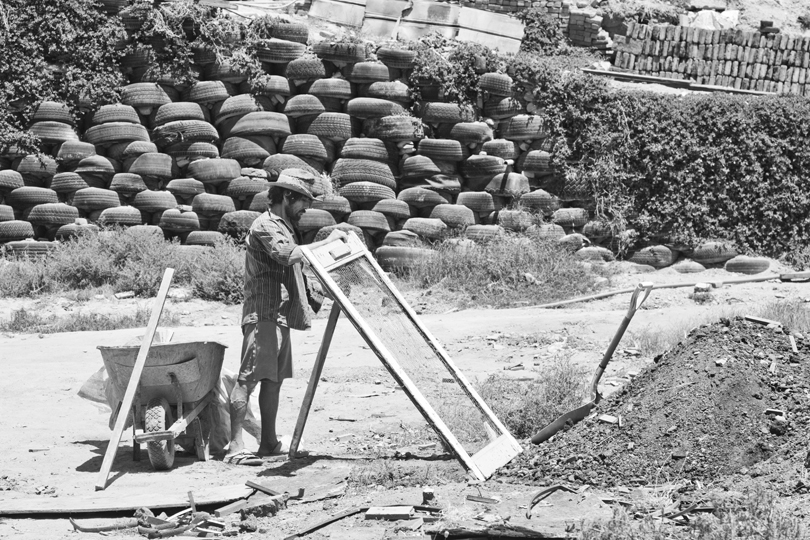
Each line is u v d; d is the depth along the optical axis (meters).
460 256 19.06
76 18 20.64
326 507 5.70
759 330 6.91
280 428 8.44
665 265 20.50
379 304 7.13
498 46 22.77
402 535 4.98
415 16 22.64
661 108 21.00
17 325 15.46
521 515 5.08
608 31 24.78
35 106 20.41
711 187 20.91
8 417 8.95
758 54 24.25
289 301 7.18
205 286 18.11
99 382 7.67
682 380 6.35
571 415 6.66
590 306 16.81
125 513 5.75
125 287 18.30
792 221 20.88
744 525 4.49
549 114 20.98
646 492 5.45
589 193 20.89
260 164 20.53
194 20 20.73
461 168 21.00
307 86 20.88
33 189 20.11
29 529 5.50
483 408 6.76
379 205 20.23
